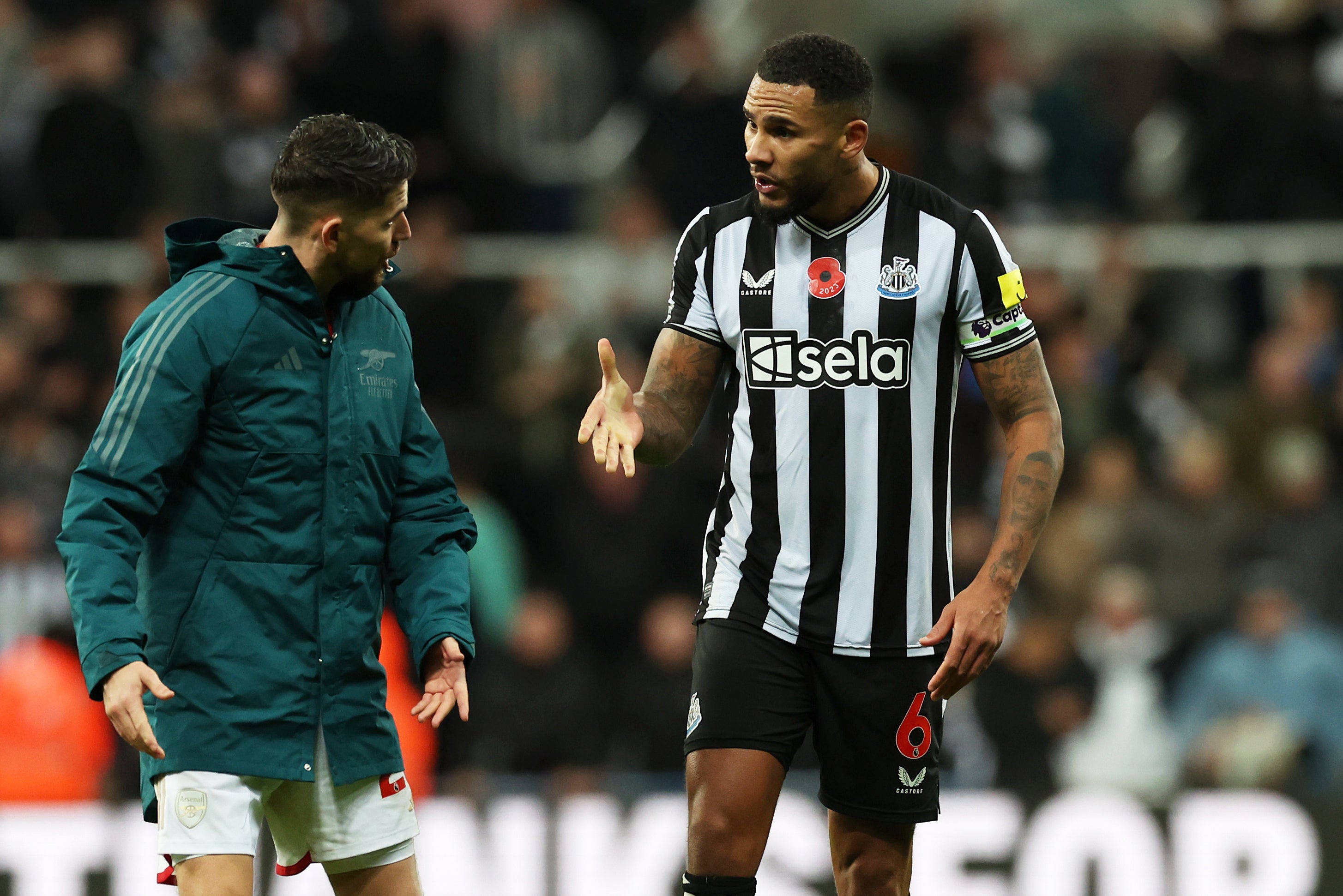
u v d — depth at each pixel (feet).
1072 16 140.56
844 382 47.16
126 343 43.93
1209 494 102.73
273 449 43.47
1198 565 100.94
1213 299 113.29
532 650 96.27
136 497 42.22
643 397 47.75
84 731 89.51
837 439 47.21
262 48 129.90
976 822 82.64
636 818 82.23
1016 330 47.26
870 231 47.37
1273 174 117.50
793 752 48.16
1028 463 46.62
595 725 95.81
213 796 43.24
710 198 113.29
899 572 47.52
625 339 108.37
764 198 46.60
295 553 43.70
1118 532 101.60
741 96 114.73
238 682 43.29
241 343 43.24
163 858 45.06
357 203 43.16
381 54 121.08
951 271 47.14
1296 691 95.86
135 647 41.14
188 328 42.96
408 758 88.17
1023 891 82.07
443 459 47.11
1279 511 103.91
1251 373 111.65
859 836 49.16
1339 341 111.14
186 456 43.34
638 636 101.40
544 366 105.91
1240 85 118.62
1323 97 118.62
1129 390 109.09
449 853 81.66
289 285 43.55
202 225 45.27
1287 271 113.50
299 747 43.75
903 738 48.08
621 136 127.03
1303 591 100.94
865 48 133.39
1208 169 119.03
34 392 104.63
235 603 43.45
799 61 45.62
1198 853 82.38
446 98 122.01
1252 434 106.11
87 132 111.75
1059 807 82.64
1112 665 97.55
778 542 47.70
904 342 47.14
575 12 135.13
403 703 88.48
